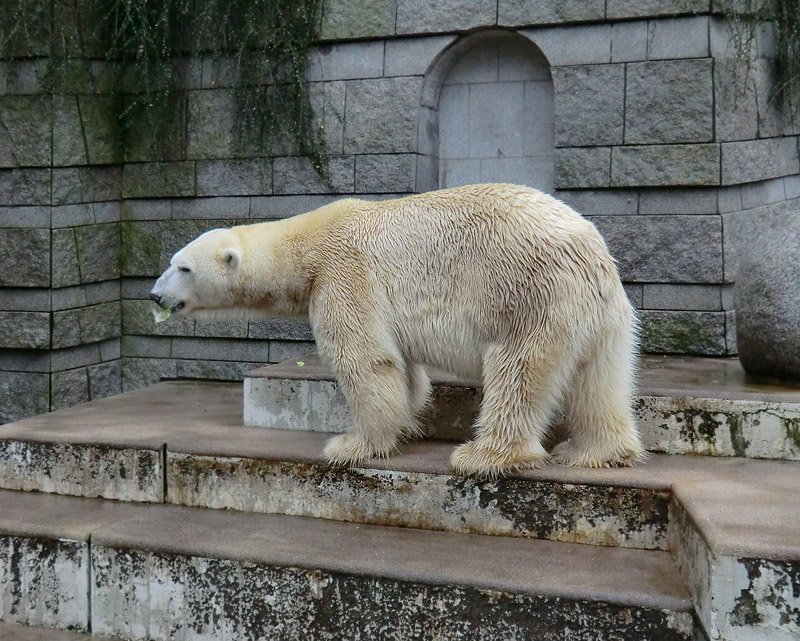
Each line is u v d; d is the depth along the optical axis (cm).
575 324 419
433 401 509
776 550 327
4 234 745
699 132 641
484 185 450
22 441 533
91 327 774
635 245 667
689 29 638
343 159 734
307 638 407
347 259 462
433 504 449
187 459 498
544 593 370
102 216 780
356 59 726
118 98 777
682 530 387
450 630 384
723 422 473
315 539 437
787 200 761
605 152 668
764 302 516
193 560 425
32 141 730
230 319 512
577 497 427
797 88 739
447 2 696
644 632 360
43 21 718
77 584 450
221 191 766
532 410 429
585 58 668
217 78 754
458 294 436
